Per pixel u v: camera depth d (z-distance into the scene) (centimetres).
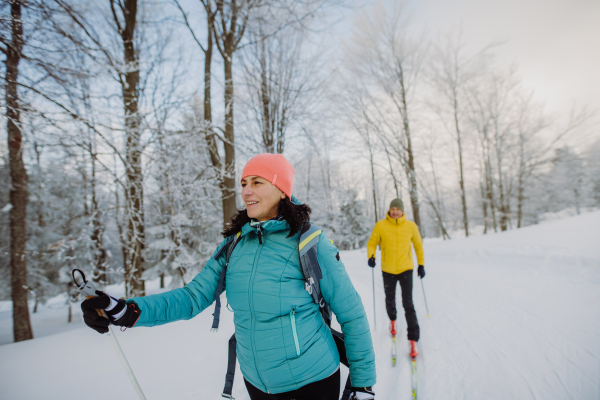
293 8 710
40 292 1077
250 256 113
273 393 108
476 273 595
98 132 480
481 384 236
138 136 552
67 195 1220
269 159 121
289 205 117
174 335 345
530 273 527
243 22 678
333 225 1906
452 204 2509
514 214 2072
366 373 108
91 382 253
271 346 104
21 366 296
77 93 464
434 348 305
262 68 895
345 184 2655
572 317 330
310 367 105
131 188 596
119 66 488
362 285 591
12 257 530
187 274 938
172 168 630
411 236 346
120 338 350
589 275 455
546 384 227
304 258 107
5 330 841
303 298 108
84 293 88
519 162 1966
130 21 616
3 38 376
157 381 248
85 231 610
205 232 1059
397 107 1546
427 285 568
